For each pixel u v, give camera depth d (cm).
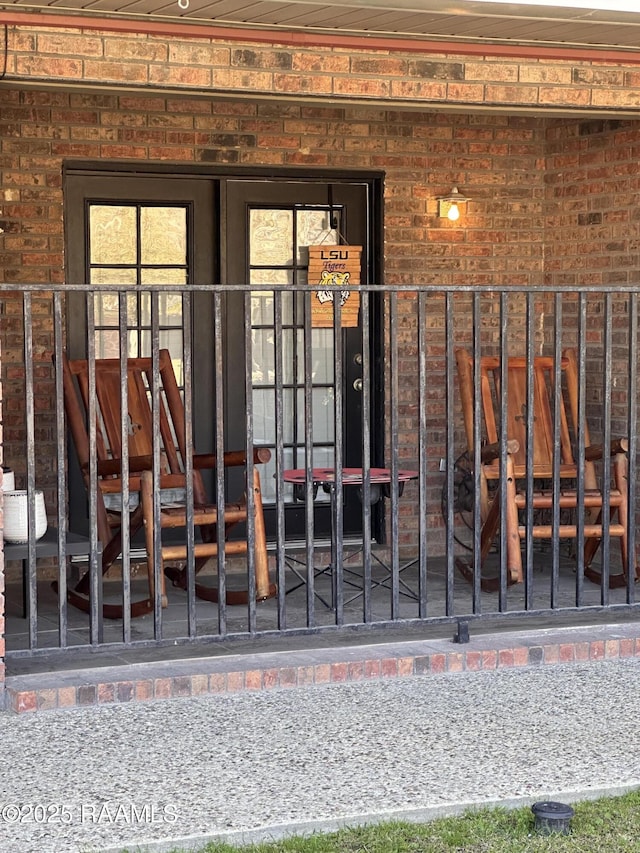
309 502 485
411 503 721
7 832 332
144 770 381
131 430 609
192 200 688
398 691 466
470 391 680
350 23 513
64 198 656
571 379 682
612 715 438
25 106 640
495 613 511
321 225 713
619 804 359
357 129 700
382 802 354
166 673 462
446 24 514
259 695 460
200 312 696
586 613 544
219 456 477
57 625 550
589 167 701
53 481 654
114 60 501
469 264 724
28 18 486
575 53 557
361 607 588
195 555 555
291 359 718
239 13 494
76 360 607
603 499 523
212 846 325
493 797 359
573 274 714
